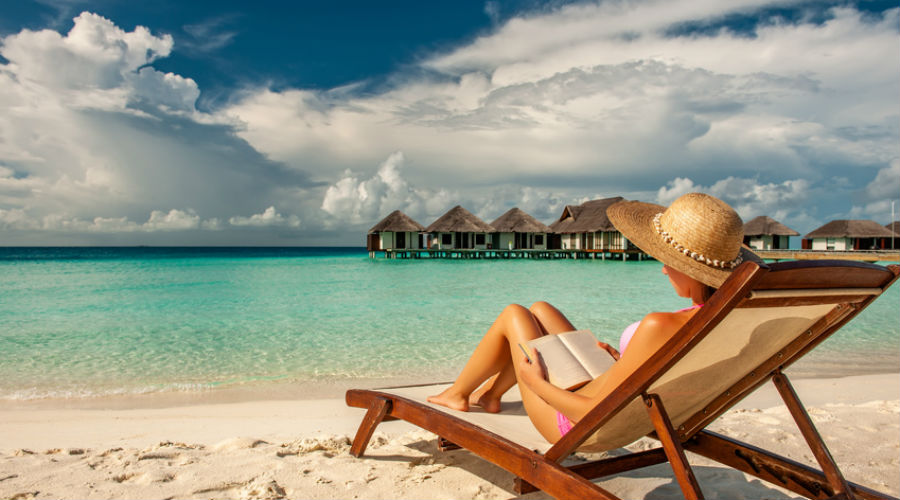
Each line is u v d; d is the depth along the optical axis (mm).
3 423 4230
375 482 2660
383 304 14039
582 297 15930
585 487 1670
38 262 46562
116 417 4438
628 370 1704
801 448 3336
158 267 37062
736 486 2654
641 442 3451
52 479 2686
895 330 9922
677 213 1786
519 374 2297
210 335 9383
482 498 2475
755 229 51469
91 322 10922
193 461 2975
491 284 21062
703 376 1790
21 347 8250
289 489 2568
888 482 2750
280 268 35344
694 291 1793
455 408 2582
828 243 53062
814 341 1836
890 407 4312
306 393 5531
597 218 45375
